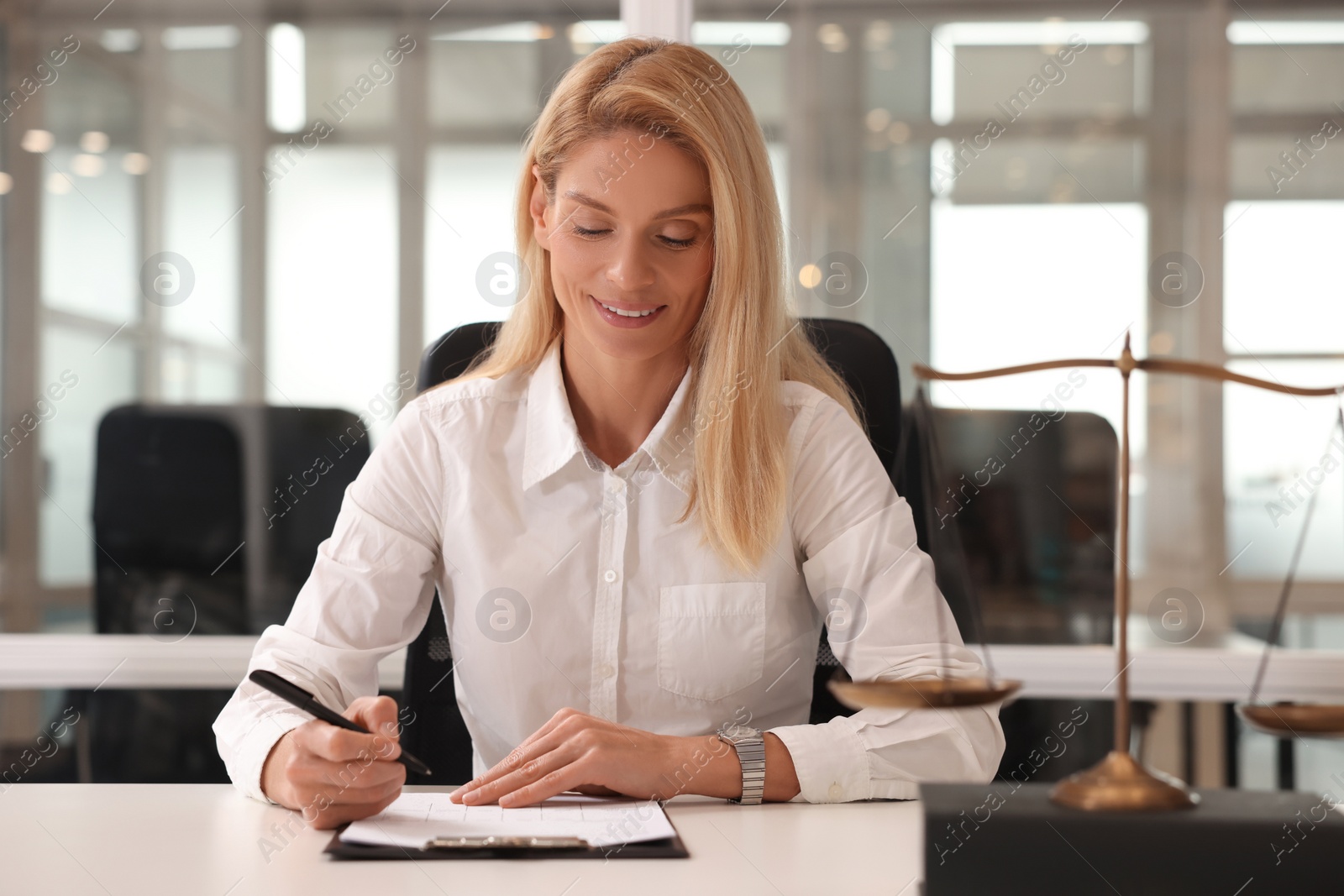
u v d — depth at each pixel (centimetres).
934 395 231
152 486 238
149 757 233
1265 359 276
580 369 140
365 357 254
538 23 255
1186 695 229
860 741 108
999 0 268
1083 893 71
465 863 81
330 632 129
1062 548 224
